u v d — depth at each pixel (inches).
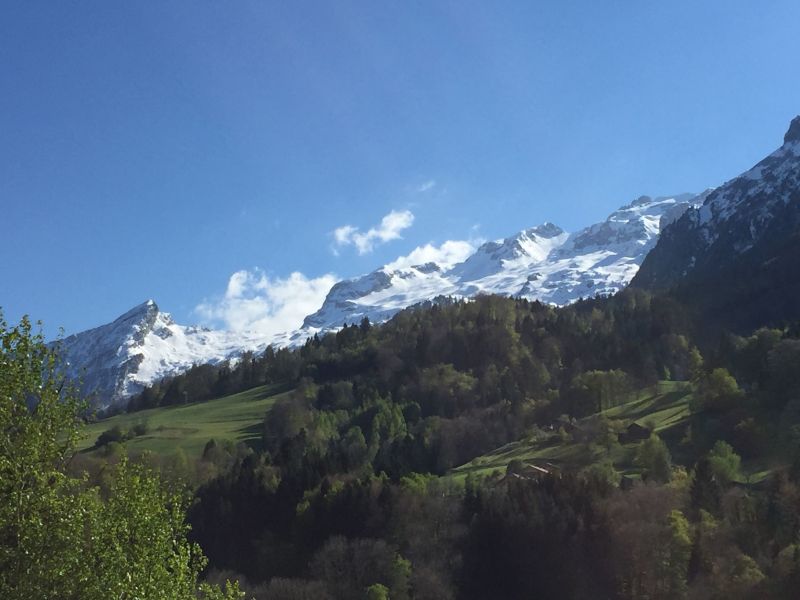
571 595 4490.7
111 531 1508.4
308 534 5334.6
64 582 1417.3
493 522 4904.0
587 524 4741.6
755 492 4965.6
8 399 1445.6
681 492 4963.1
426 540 5027.1
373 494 5433.1
